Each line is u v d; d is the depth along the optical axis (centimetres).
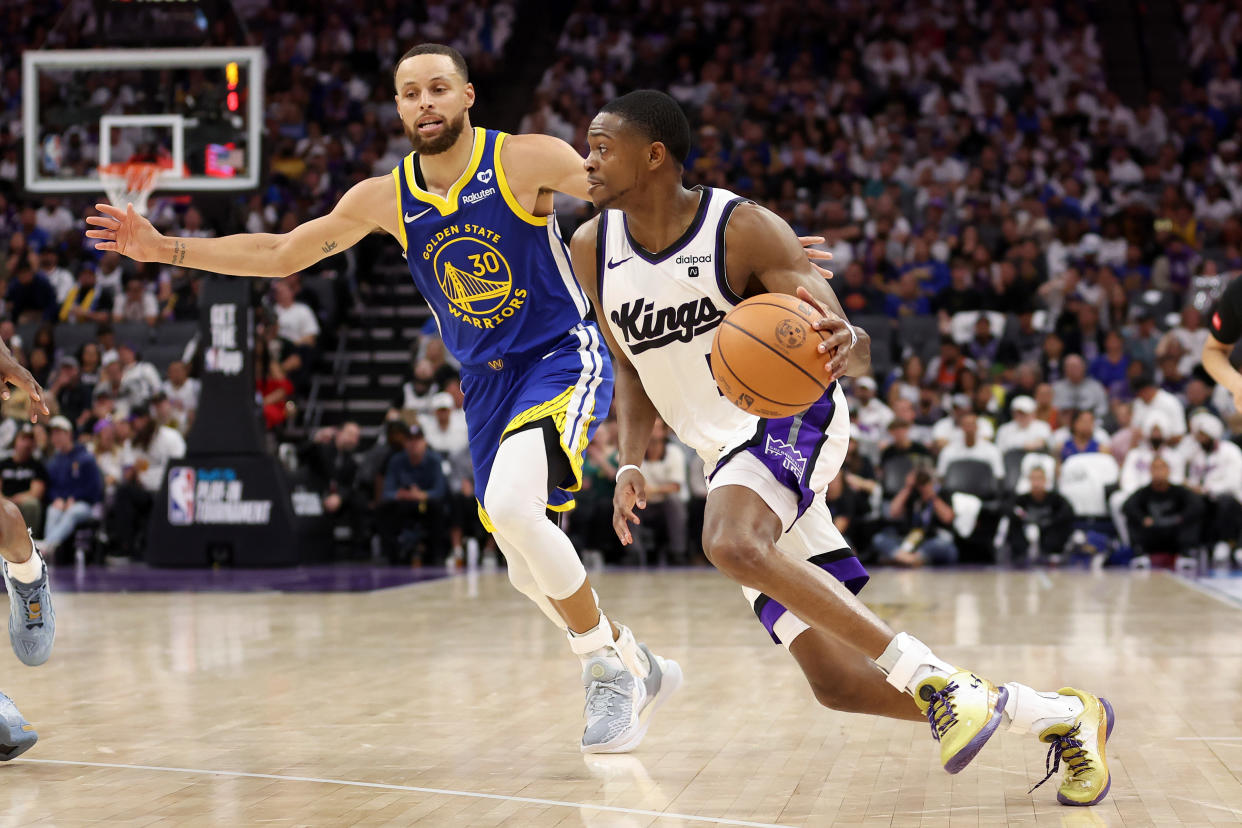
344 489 1117
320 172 1462
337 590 830
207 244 329
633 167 274
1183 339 1141
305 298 1302
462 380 348
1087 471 1006
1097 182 1432
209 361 1034
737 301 281
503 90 1694
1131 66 1722
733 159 1448
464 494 1073
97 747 328
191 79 955
